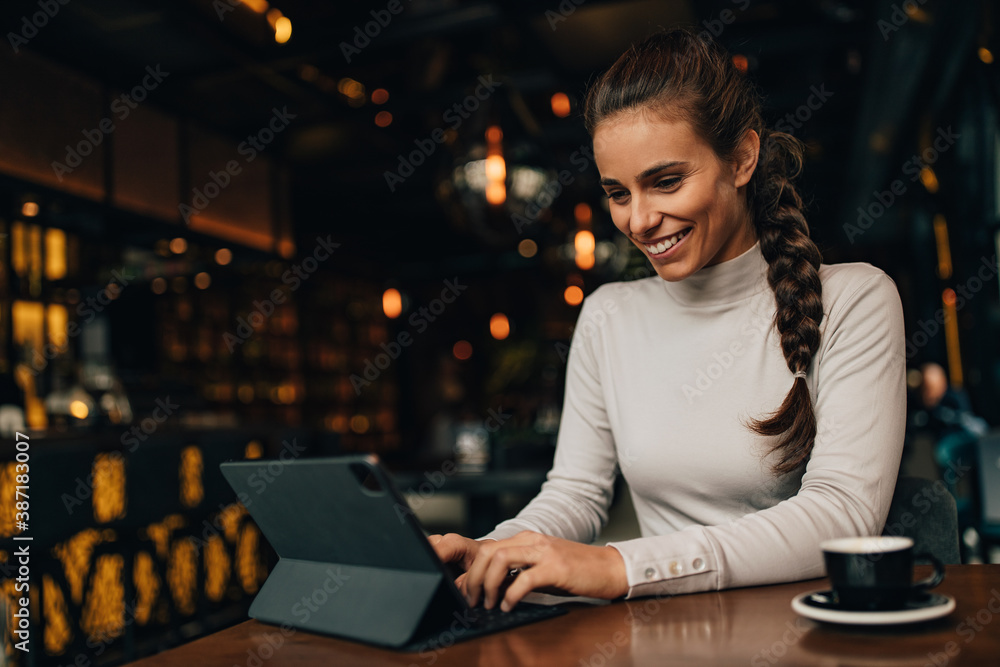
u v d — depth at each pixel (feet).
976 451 8.56
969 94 14.71
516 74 15.84
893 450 3.15
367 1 12.77
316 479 2.37
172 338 22.90
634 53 3.26
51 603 10.73
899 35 12.75
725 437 3.63
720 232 3.30
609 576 2.67
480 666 2.10
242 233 16.67
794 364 3.39
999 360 15.67
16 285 16.89
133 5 10.75
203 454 12.12
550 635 2.37
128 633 10.70
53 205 12.52
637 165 3.14
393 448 34.14
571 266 22.71
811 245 3.50
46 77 12.01
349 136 17.70
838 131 18.60
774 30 14.02
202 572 12.29
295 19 12.89
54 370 16.99
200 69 13.15
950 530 3.45
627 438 3.91
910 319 26.05
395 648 2.29
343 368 31.68
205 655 2.37
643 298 4.04
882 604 2.22
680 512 3.82
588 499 4.05
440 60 17.47
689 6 12.05
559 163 20.22
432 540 3.08
